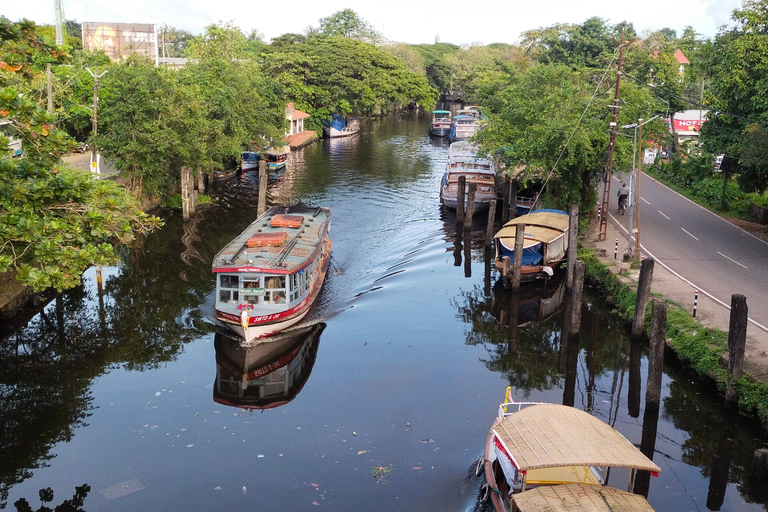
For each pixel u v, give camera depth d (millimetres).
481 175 46688
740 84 36250
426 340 26047
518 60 78125
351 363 23750
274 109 60094
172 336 26125
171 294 30156
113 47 84250
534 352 25562
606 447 14625
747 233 36344
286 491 16281
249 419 19906
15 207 16766
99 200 18156
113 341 25625
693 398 21719
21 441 18641
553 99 38750
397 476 16906
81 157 51156
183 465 17406
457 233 42125
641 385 23016
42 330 26500
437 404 20891
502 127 41219
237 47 74188
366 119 112188
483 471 16969
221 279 25375
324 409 20484
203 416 20078
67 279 16688
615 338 26656
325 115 87062
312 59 88312
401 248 38281
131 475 16984
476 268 35656
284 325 25125
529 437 15008
